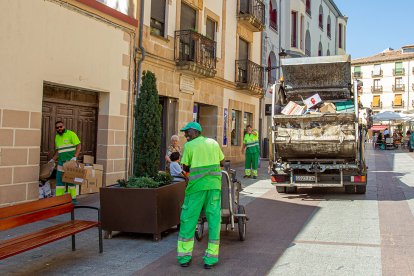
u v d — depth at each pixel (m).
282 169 10.84
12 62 8.16
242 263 5.36
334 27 39.91
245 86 19.14
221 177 5.95
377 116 35.97
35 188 8.75
